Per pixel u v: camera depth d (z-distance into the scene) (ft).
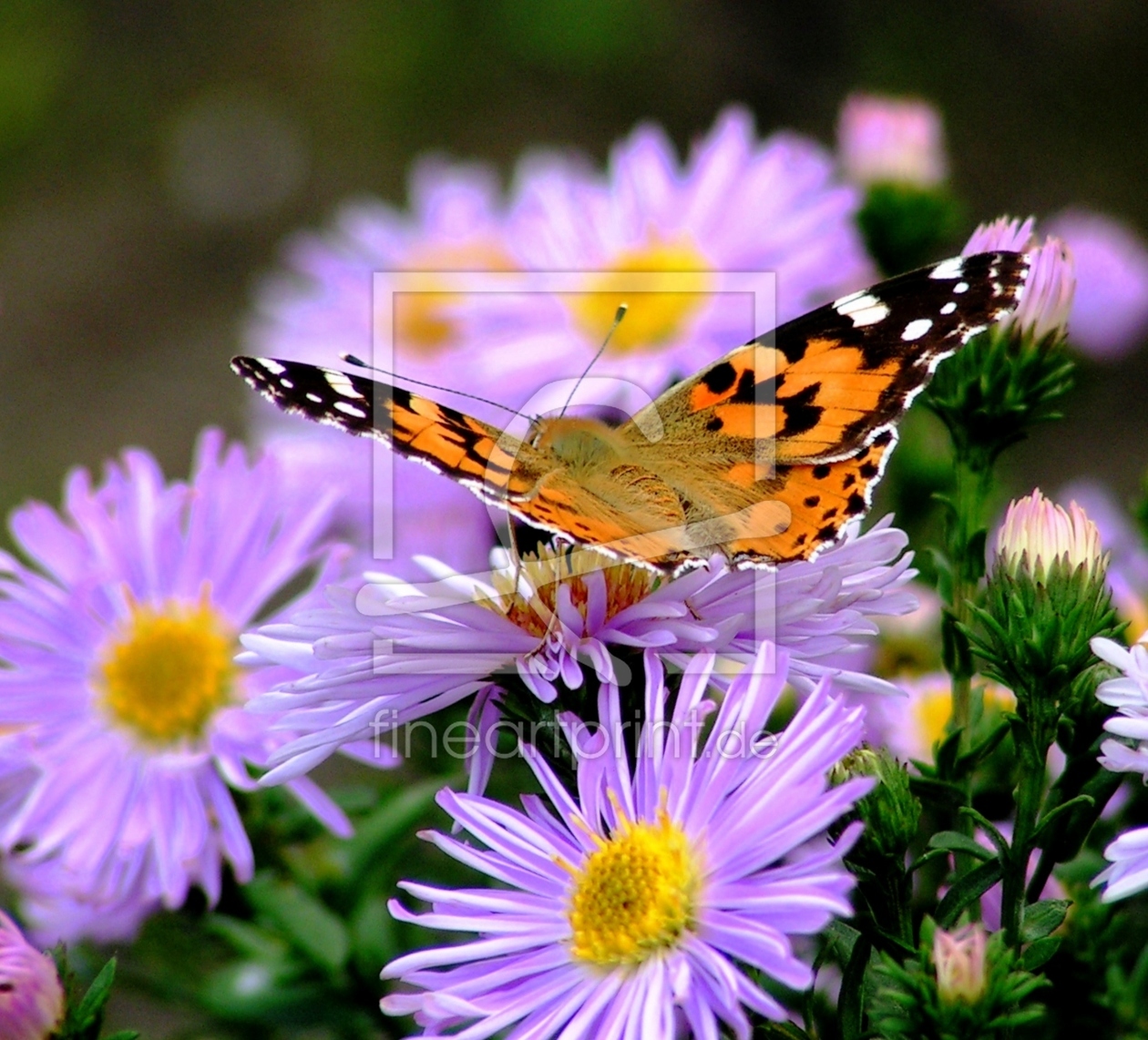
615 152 1.14
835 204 1.08
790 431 0.92
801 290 1.07
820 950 0.89
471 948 0.84
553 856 0.85
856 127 1.12
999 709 0.95
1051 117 2.38
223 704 1.00
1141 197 2.25
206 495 1.01
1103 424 1.87
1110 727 0.85
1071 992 0.94
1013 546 0.88
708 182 1.09
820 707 0.84
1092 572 0.88
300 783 0.97
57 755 0.99
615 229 1.09
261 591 1.01
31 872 1.02
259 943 1.01
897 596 0.89
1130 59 2.41
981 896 0.89
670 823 0.84
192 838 0.97
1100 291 1.18
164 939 1.03
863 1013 0.86
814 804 0.82
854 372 0.92
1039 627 0.88
